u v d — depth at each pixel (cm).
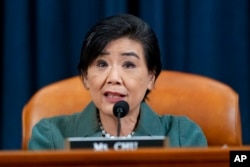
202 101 470
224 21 671
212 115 466
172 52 670
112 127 383
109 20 357
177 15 667
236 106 465
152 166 267
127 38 355
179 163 267
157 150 266
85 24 664
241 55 676
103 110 360
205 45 664
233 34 673
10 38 660
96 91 360
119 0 654
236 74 678
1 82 678
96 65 359
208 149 268
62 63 666
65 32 666
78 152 263
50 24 661
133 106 366
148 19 655
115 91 355
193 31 664
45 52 662
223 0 669
